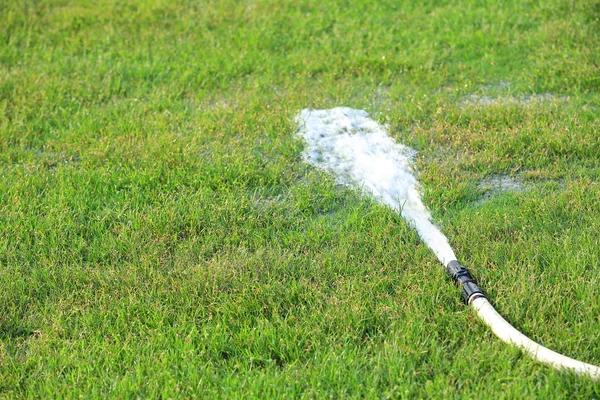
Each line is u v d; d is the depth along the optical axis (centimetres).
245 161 1193
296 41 1664
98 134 1317
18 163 1241
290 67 1541
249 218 1053
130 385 781
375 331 850
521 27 1648
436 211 1062
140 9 1836
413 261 951
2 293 933
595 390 736
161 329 866
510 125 1260
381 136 1269
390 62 1525
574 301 859
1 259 1002
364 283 915
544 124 1237
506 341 809
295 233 1027
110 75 1529
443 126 1262
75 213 1090
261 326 848
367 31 1689
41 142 1303
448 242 991
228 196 1106
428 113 1328
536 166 1151
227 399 759
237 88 1472
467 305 877
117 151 1233
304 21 1738
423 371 777
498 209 1048
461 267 921
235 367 801
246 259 973
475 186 1120
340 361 791
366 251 979
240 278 930
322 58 1562
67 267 983
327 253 977
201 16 1795
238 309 880
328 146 1248
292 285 916
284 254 979
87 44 1689
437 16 1727
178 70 1552
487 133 1228
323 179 1150
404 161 1198
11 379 801
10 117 1391
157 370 801
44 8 1869
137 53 1628
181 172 1163
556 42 1550
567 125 1230
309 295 898
